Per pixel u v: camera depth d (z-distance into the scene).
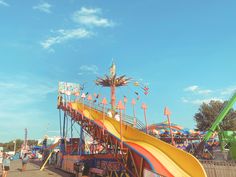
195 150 32.28
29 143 130.88
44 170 38.03
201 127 66.88
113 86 63.59
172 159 20.45
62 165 38.03
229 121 61.38
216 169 19.78
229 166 19.03
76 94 39.88
